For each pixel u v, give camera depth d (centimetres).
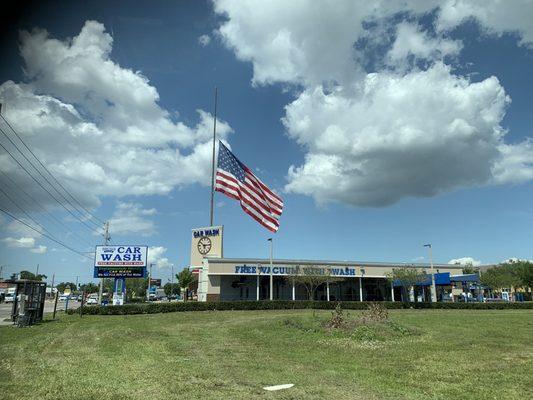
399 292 6656
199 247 5566
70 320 2973
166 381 944
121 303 4491
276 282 6156
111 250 4497
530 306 5100
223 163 3925
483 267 11162
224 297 5822
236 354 1404
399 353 1443
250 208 3719
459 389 923
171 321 2895
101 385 897
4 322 2847
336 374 1077
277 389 898
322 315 3173
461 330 2219
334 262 5791
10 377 971
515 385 966
